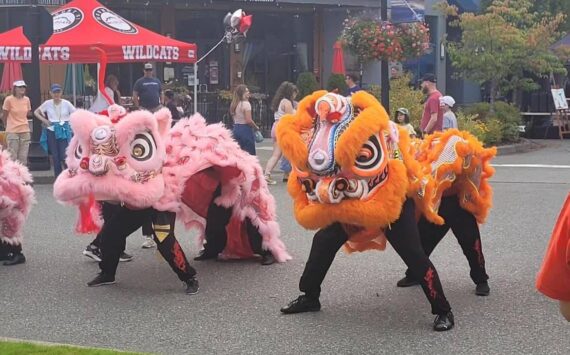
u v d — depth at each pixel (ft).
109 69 78.95
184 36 83.05
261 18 86.58
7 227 28.53
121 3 77.97
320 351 19.56
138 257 29.89
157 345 20.18
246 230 28.40
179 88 76.38
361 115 19.81
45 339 20.74
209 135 26.50
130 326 21.77
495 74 75.61
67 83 73.77
